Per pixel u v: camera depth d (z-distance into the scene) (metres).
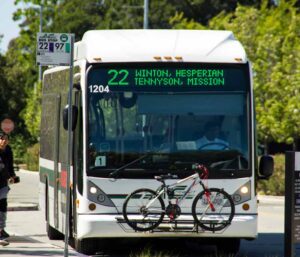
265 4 106.44
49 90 43.75
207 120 35.28
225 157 35.12
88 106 35.00
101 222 34.41
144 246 40.88
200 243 38.22
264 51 97.88
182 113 35.22
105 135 34.97
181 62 35.47
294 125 92.00
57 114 40.47
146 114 35.09
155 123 35.09
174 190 34.75
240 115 35.41
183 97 35.31
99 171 34.75
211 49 35.78
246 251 39.75
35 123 143.00
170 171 34.88
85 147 34.84
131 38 36.09
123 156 34.88
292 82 90.94
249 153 35.25
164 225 34.56
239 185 35.09
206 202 34.69
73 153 36.41
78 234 34.97
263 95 97.12
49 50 30.73
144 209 34.56
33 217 56.12
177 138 35.09
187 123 35.19
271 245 42.03
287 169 32.53
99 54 35.31
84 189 34.75
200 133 35.22
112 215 34.62
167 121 35.16
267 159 36.22
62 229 38.62
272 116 93.06
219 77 35.53
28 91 170.62
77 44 38.25
